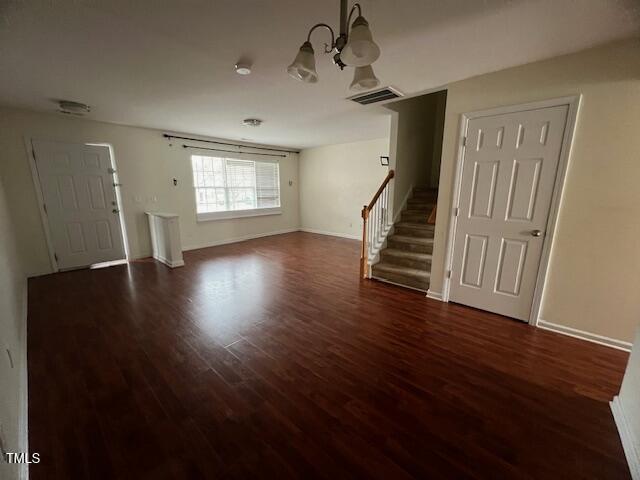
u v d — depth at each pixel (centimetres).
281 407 165
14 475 111
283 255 537
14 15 161
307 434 147
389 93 306
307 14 166
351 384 185
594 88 212
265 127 484
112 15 165
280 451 138
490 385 184
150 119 423
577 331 243
